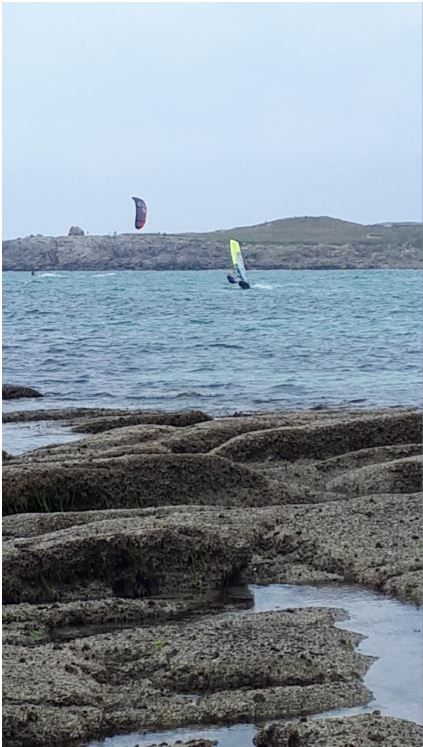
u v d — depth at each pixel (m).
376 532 17.67
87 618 14.83
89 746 11.38
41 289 135.25
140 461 20.66
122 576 16.06
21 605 15.06
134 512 18.91
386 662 13.08
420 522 18.08
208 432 25.62
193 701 12.12
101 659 13.08
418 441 24.92
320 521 18.27
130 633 13.80
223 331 72.25
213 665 12.74
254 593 16.06
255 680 12.59
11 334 71.06
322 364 52.47
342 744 11.02
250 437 24.36
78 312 92.19
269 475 22.78
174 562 16.28
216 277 164.12
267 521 18.42
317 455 24.42
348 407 36.72
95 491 20.06
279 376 47.75
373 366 51.41
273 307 96.19
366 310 91.00
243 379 46.75
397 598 15.52
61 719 11.67
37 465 20.89
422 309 91.38
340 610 14.85
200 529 16.64
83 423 31.88
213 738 11.45
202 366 52.12
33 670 12.66
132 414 33.88
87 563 16.02
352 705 12.06
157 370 50.69
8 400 40.50
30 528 18.16
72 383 45.94
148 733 11.59
